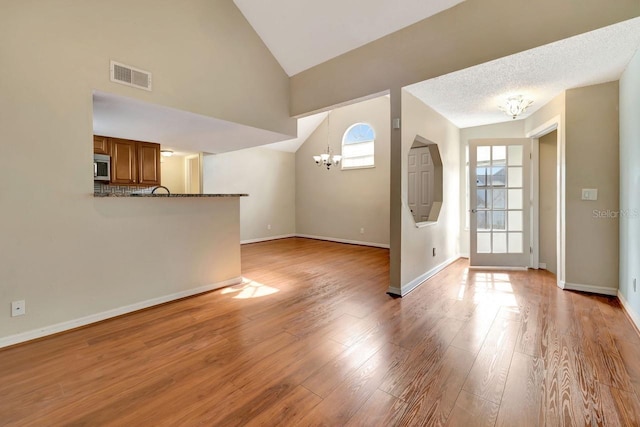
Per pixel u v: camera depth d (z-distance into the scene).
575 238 3.30
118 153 4.75
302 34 3.61
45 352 2.08
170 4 3.00
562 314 2.69
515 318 2.62
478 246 4.44
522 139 4.29
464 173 5.07
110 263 2.65
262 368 1.88
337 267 4.66
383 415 1.47
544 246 4.31
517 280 3.79
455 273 4.16
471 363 1.92
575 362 1.92
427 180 5.50
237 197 3.75
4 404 1.56
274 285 3.69
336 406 1.54
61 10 2.32
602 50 2.38
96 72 2.51
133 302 2.81
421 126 3.65
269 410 1.51
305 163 8.05
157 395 1.63
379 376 1.79
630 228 2.66
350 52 3.56
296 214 8.35
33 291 2.25
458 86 3.12
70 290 2.43
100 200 2.57
